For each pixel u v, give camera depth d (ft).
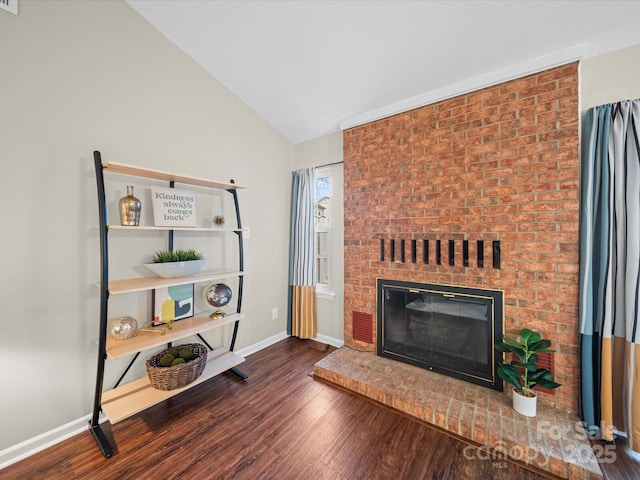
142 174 6.30
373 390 6.73
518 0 4.88
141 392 6.11
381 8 5.45
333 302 9.91
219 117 8.35
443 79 6.90
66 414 5.62
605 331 5.33
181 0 6.07
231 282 8.81
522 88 6.18
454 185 7.07
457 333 7.11
